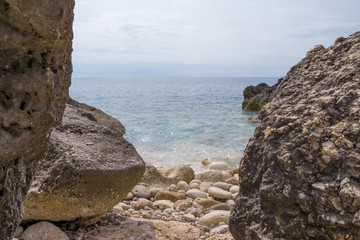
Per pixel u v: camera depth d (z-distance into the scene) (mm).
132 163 3230
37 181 2863
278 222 2041
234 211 2408
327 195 1807
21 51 1284
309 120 2109
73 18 1481
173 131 12312
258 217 2193
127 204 4707
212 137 11078
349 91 2029
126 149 3473
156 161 8016
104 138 3555
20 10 1184
